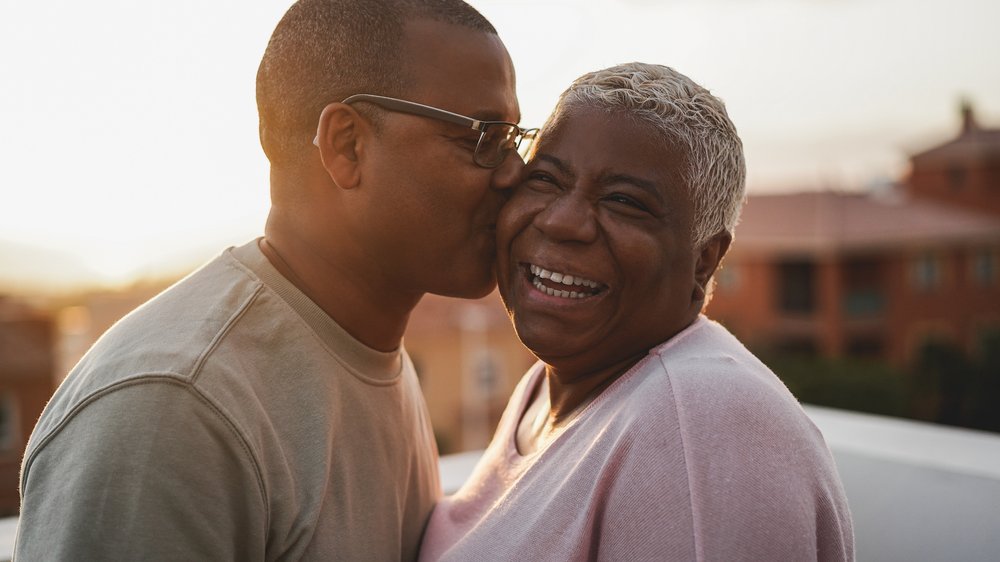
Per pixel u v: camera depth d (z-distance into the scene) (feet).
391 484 5.53
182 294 5.12
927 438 7.86
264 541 4.69
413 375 6.37
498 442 5.96
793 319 97.25
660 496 4.09
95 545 4.25
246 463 4.55
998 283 99.25
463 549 4.92
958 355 91.61
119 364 4.55
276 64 5.34
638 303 4.73
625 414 4.44
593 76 4.86
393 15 5.14
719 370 4.34
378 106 5.12
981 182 113.91
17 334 73.72
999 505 6.31
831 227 95.91
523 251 5.01
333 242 5.28
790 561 3.93
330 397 5.10
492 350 89.04
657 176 4.54
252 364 4.86
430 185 5.19
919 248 96.48
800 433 4.31
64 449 4.44
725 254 5.04
